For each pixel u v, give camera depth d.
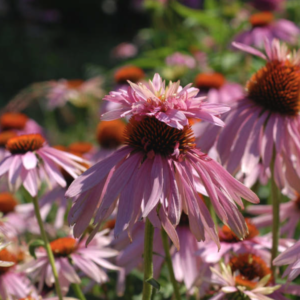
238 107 0.64
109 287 0.73
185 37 1.37
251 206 0.73
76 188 0.53
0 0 3.20
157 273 0.64
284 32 1.10
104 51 2.93
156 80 0.56
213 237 0.54
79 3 3.28
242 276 0.60
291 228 0.70
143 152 0.55
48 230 0.73
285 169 0.62
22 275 0.66
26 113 1.87
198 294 0.64
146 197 0.53
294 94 0.64
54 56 2.77
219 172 0.55
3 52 2.78
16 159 0.63
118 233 0.52
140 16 3.26
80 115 1.20
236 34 1.14
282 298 0.60
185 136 0.55
